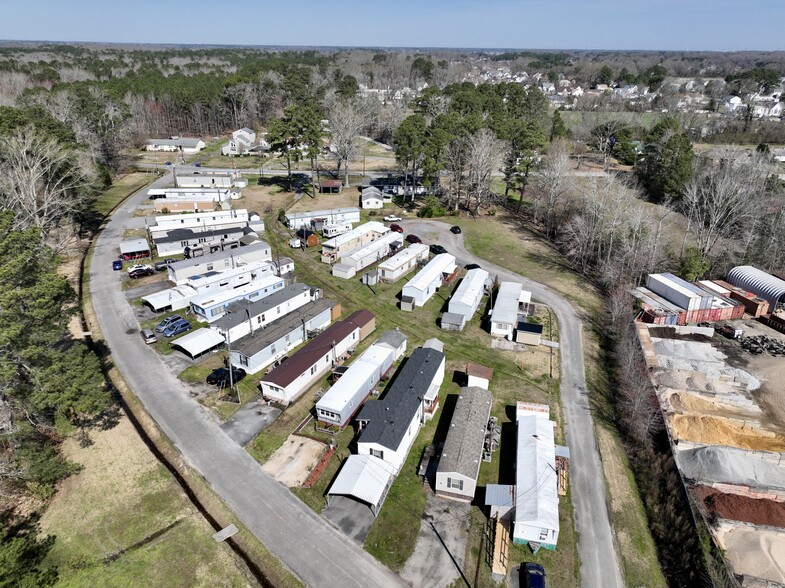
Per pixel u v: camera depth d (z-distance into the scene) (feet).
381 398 139.64
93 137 338.95
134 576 92.63
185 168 394.32
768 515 108.37
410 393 130.00
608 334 185.98
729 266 224.33
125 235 250.98
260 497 108.99
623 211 240.94
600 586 94.12
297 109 330.13
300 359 146.00
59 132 266.98
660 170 319.68
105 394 120.16
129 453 120.78
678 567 98.99
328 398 127.54
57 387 111.45
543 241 271.28
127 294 192.54
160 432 126.00
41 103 329.11
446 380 151.43
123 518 104.27
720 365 163.84
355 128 364.17
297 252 244.42
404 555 97.60
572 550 100.78
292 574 93.40
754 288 201.05
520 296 196.75
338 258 232.12
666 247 239.91
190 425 128.67
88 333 167.32
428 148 294.87
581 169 370.53
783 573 96.58
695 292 192.44
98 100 384.27
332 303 180.65
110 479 113.39
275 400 138.00
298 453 121.08
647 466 123.24
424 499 110.42
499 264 239.50
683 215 281.74
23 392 111.04
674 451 125.90
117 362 152.56
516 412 134.92
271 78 616.80
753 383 155.12
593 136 418.51
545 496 104.58
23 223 199.52
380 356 147.23
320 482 113.39
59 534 100.53
